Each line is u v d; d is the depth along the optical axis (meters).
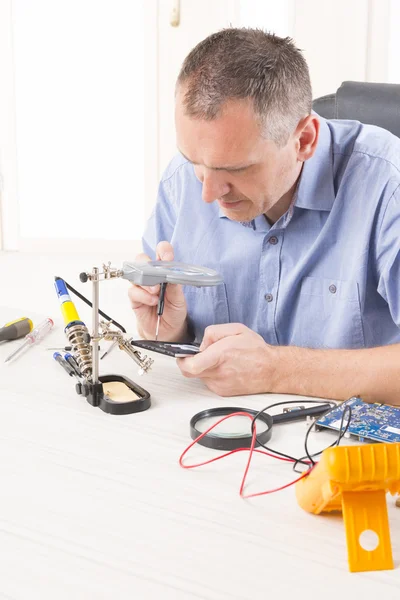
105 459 0.89
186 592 0.64
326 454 0.68
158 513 0.77
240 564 0.69
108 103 4.38
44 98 4.41
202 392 1.13
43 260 4.42
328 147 1.34
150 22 4.16
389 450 0.67
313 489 0.73
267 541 0.73
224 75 1.00
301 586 0.65
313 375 1.11
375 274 1.36
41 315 1.54
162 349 1.11
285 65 1.06
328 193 1.34
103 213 4.57
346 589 0.65
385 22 3.86
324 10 3.91
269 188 1.11
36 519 0.76
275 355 1.12
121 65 4.30
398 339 1.41
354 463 0.66
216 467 0.88
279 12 4.01
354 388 1.09
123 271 1.07
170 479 0.85
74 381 1.16
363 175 1.34
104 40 4.27
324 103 1.61
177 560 0.69
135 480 0.84
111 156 4.46
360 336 1.38
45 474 0.85
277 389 1.13
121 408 1.03
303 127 1.14
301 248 1.41
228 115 1.00
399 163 1.33
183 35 4.16
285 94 1.05
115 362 1.26
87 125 4.43
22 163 4.53
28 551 0.70
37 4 4.26
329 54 3.96
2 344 1.35
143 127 4.37
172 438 0.96
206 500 0.80
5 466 0.87
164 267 1.12
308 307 1.42
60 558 0.69
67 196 4.56
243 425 0.99
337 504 0.74
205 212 1.50
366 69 3.95
